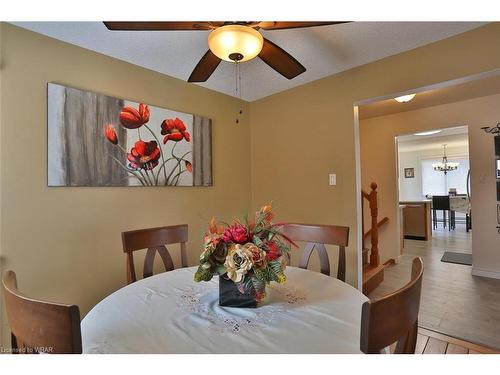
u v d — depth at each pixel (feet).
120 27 4.33
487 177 11.13
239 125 10.64
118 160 7.06
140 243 5.29
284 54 5.28
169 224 8.24
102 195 6.82
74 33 5.97
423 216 18.83
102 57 6.91
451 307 8.25
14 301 2.12
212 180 9.55
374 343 1.90
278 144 10.17
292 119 9.72
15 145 5.56
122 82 7.27
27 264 5.69
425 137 20.25
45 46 6.01
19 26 5.66
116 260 7.05
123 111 7.19
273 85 9.39
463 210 22.39
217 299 3.78
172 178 8.27
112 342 2.72
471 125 11.41
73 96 6.32
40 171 5.86
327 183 8.80
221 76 8.54
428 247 16.56
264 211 3.84
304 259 5.75
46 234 5.95
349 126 8.25
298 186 9.57
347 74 8.24
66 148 6.19
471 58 6.15
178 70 7.98
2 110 5.44
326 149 8.82
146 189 7.72
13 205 5.54
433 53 6.66
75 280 6.35
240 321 3.13
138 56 7.09
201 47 6.68
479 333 6.74
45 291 5.91
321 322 3.07
